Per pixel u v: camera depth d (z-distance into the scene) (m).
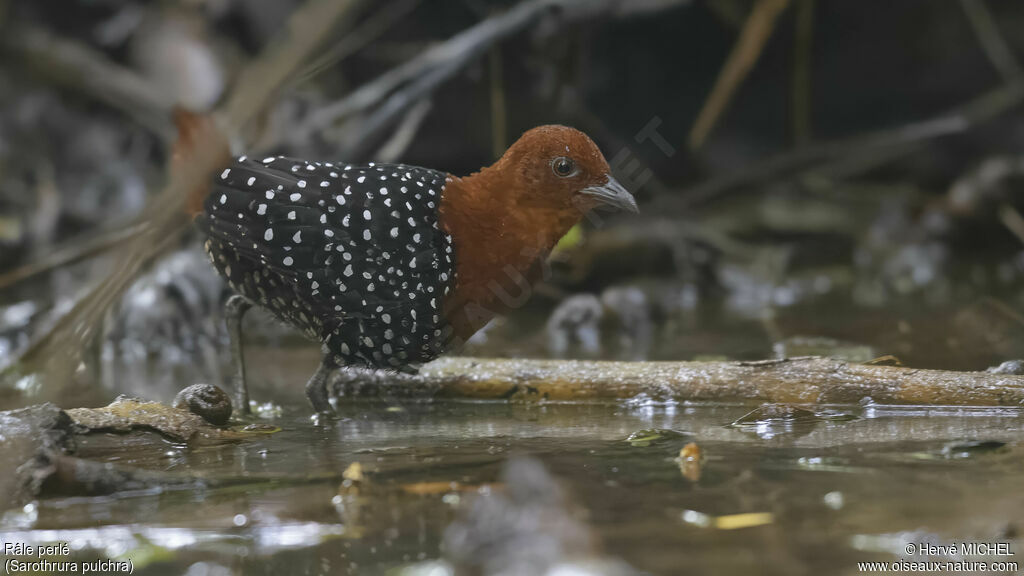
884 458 6.95
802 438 7.62
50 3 18.14
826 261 17.66
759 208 18.94
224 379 10.73
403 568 5.21
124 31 17.80
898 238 17.69
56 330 8.23
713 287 15.85
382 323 8.50
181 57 16.77
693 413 8.70
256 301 8.91
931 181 20.22
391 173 8.65
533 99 18.00
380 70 18.22
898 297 14.75
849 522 5.63
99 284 6.76
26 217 17.09
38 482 6.38
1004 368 8.93
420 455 7.32
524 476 5.51
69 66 17.47
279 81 4.04
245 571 5.26
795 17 19.89
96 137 18.36
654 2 16.17
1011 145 19.80
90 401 9.46
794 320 13.21
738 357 10.95
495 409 9.14
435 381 9.45
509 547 5.20
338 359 8.78
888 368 8.78
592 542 5.23
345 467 6.99
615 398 9.18
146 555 5.49
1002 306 12.36
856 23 20.42
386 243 8.42
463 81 18.20
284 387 10.27
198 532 5.82
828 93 20.77
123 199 17.19
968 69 20.19
